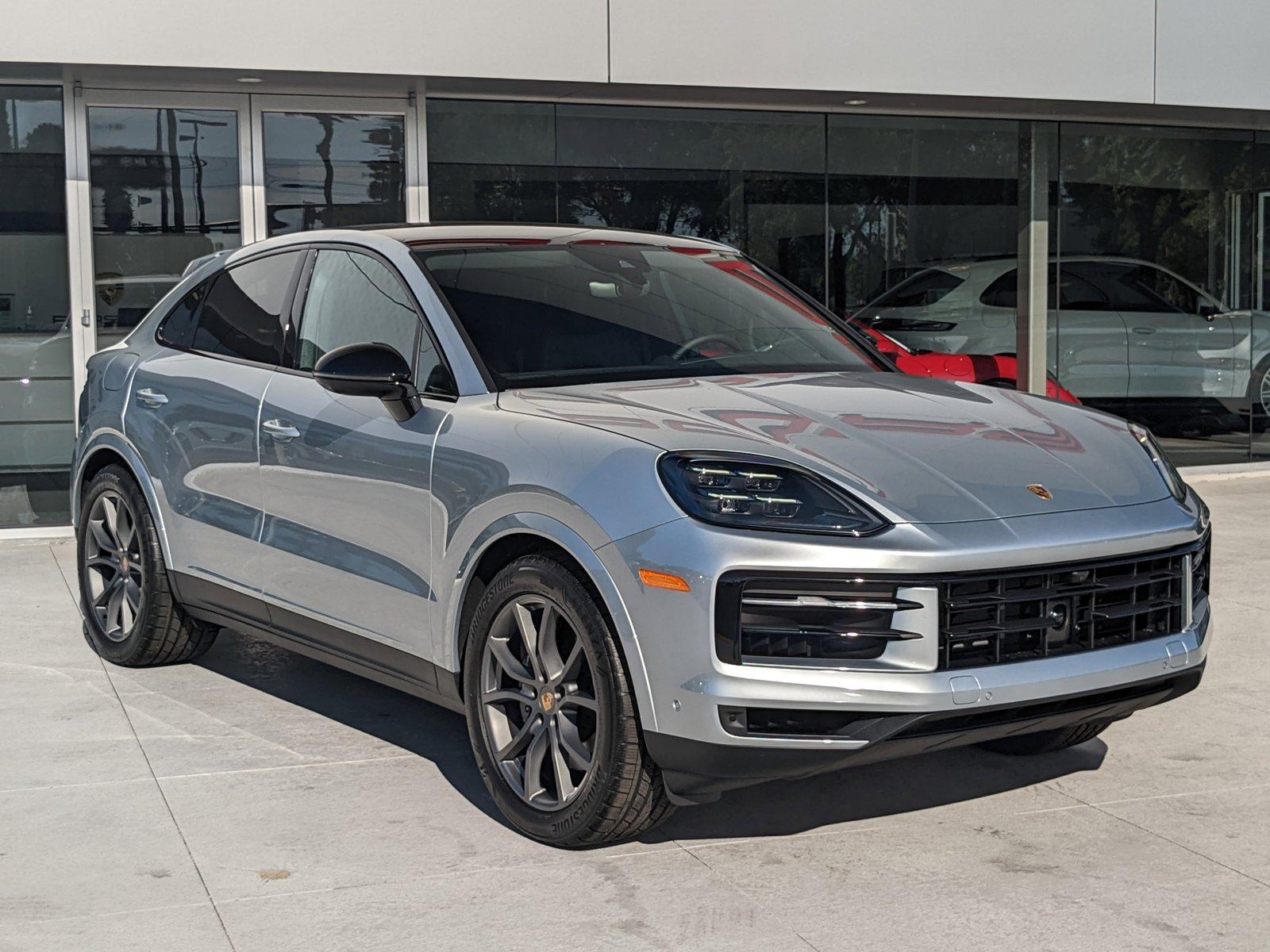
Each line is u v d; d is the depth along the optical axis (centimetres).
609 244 476
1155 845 354
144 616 518
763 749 314
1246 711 478
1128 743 443
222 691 505
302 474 431
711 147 920
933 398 398
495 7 799
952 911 314
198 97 830
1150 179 1034
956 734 320
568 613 339
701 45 832
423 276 421
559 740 350
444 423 384
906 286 973
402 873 337
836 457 335
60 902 321
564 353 408
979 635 320
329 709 481
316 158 849
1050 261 1009
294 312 466
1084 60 912
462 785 403
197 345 510
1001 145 991
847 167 952
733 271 490
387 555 399
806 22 851
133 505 520
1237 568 725
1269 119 1010
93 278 823
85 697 498
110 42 748
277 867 341
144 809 383
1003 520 327
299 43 771
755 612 313
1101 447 375
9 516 824
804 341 454
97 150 818
